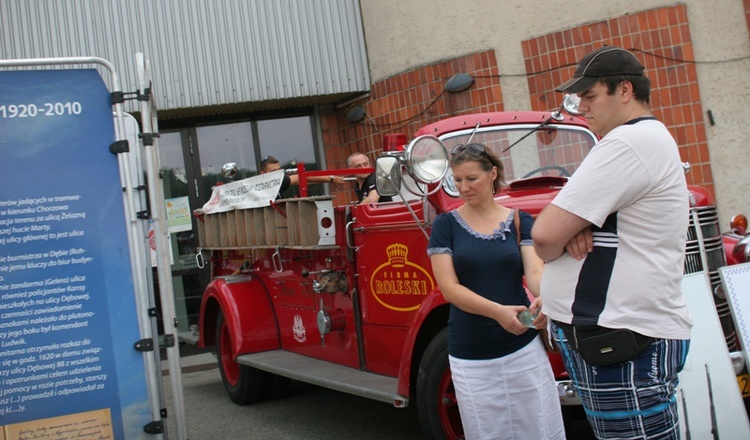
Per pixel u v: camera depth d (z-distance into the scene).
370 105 9.72
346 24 9.70
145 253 4.39
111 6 9.29
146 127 4.38
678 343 2.68
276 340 6.82
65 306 4.09
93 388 4.13
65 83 4.12
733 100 7.91
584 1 8.26
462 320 3.59
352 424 6.11
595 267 2.65
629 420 2.65
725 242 5.29
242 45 9.51
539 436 3.58
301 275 6.18
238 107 9.88
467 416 3.60
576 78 2.74
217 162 10.23
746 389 4.42
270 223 6.23
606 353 2.62
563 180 4.92
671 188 2.60
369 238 5.24
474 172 3.63
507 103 8.62
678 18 7.95
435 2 8.88
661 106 8.05
